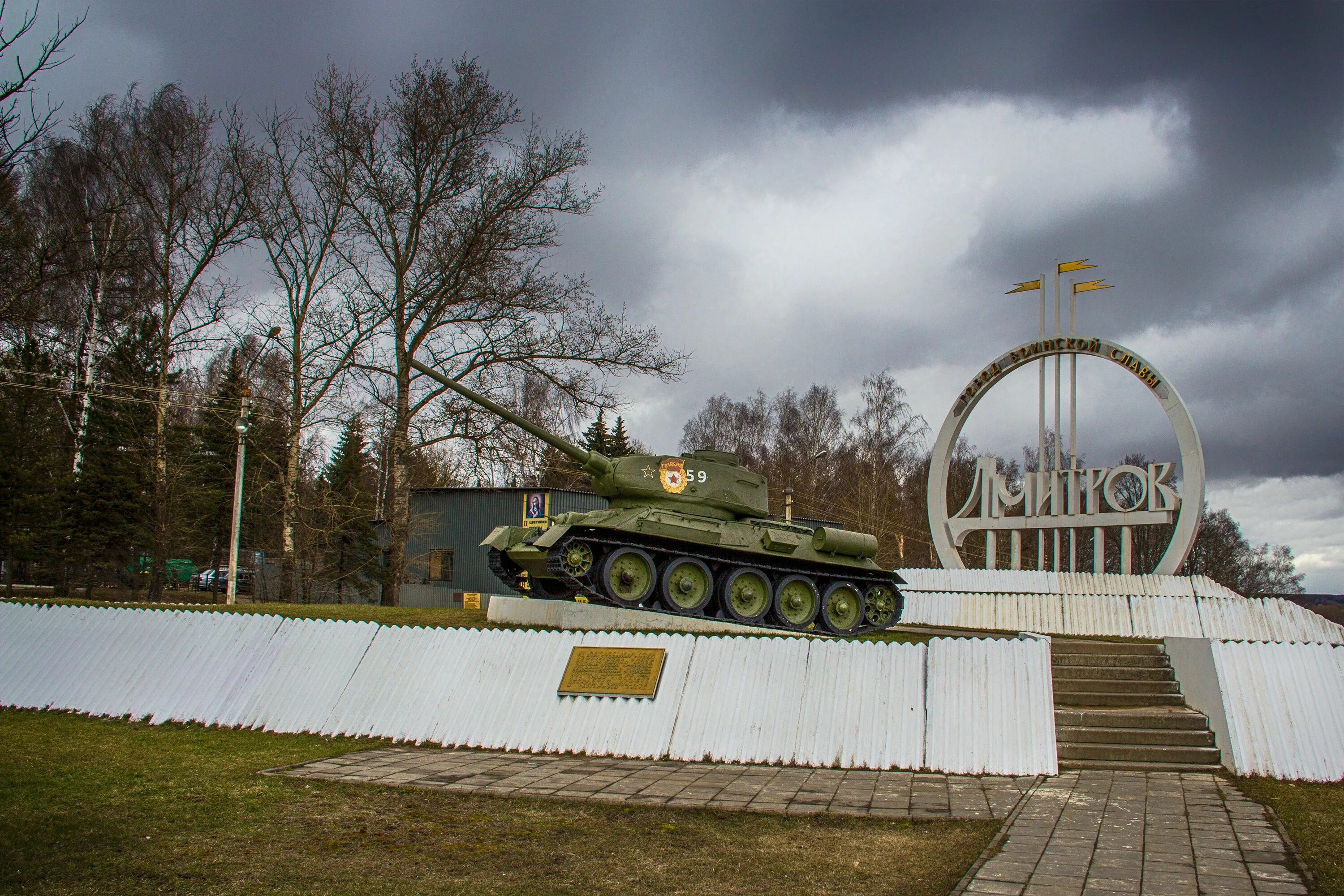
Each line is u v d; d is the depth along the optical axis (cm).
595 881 811
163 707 1477
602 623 1839
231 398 3469
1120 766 1225
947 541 3077
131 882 791
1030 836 918
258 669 1480
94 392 3359
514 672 1378
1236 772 1185
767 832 945
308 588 3534
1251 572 8131
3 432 3338
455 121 3069
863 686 1265
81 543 3481
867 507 5438
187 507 3822
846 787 1116
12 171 1276
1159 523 2677
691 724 1277
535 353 3103
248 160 3100
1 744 1281
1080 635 2472
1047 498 2906
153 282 3158
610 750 1282
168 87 3188
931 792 1096
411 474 3600
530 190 3116
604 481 2069
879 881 810
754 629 1836
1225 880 788
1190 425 2638
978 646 1262
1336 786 1134
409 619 2084
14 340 1719
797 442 5972
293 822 968
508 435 3059
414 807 1025
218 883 795
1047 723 1210
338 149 3077
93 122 3062
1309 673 1231
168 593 4609
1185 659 1453
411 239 3139
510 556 2189
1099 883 780
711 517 2044
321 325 3072
